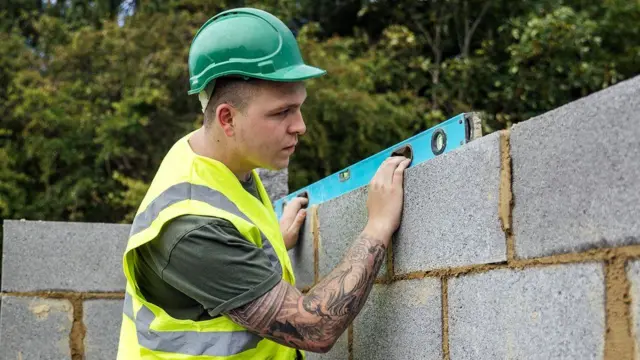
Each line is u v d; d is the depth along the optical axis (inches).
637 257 50.3
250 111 71.9
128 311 79.4
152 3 421.4
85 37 390.9
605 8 414.3
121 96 395.9
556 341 57.2
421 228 78.7
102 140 368.8
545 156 59.5
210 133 76.0
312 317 69.6
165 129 386.6
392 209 81.9
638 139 50.1
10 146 381.7
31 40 470.3
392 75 410.3
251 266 69.3
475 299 68.4
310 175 366.0
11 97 374.9
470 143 69.9
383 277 87.4
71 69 399.9
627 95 51.2
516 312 62.3
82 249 140.0
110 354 138.9
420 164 79.4
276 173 142.1
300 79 70.9
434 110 401.1
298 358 85.8
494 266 65.7
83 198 385.7
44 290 136.9
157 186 75.9
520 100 398.3
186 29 395.9
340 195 96.9
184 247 69.8
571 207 56.4
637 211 50.1
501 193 64.8
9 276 135.6
